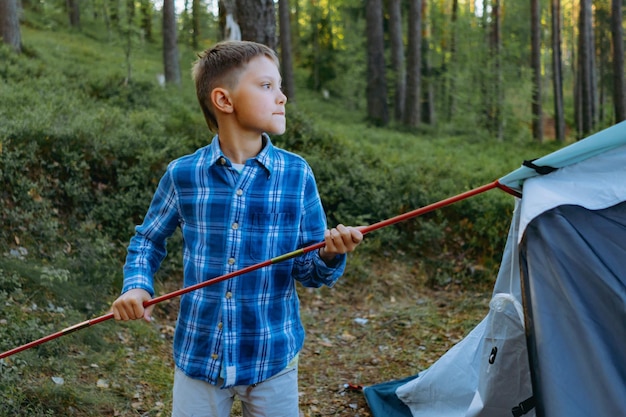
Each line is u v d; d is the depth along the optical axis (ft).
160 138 26.40
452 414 11.76
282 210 6.93
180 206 7.06
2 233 18.56
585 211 7.18
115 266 19.24
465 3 132.26
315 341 17.90
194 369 6.77
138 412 12.47
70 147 23.21
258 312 6.77
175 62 63.72
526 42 120.06
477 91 79.92
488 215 25.85
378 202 26.50
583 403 6.57
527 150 64.49
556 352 6.74
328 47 105.91
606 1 107.04
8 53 42.24
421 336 18.10
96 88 39.60
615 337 6.80
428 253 25.23
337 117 75.51
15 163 20.66
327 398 14.12
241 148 7.02
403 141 53.72
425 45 92.99
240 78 6.86
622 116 60.95
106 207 21.85
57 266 18.15
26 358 12.76
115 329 15.78
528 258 7.20
